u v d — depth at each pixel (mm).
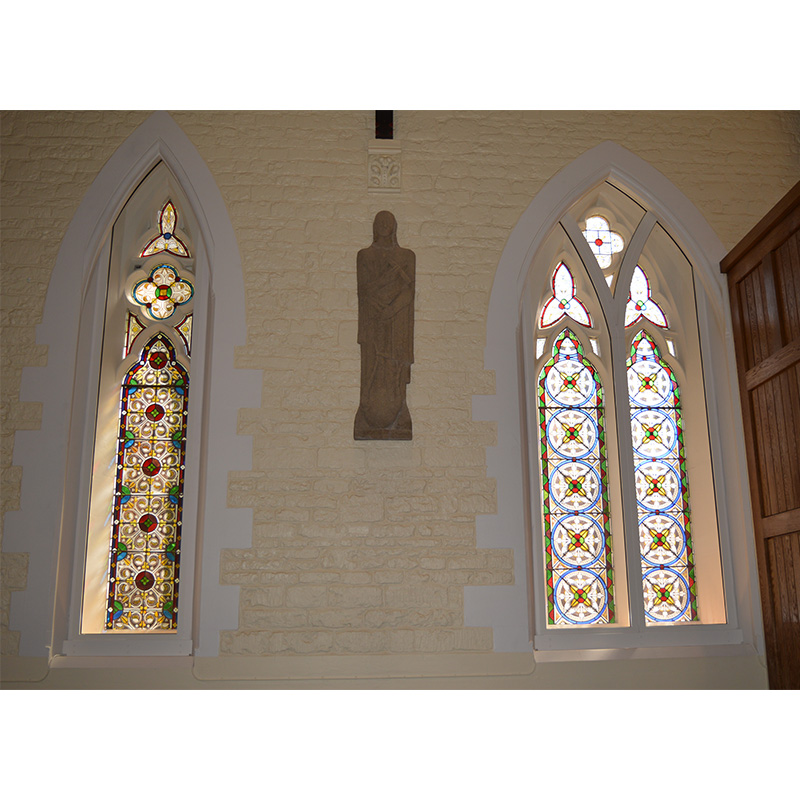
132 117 4488
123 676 3713
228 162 4449
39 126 4457
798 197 3756
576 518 4316
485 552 3955
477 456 4090
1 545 3832
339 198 4445
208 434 4027
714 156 4672
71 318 4168
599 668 3859
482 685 3770
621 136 4652
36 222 4305
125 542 4109
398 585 3885
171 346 4426
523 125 4633
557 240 4664
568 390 4512
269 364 4148
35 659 3699
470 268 4375
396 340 4148
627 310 4695
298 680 3727
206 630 3771
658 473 4461
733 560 4195
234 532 3900
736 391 4328
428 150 4562
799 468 3766
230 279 4270
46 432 3996
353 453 4055
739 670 3926
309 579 3867
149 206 4562
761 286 4137
